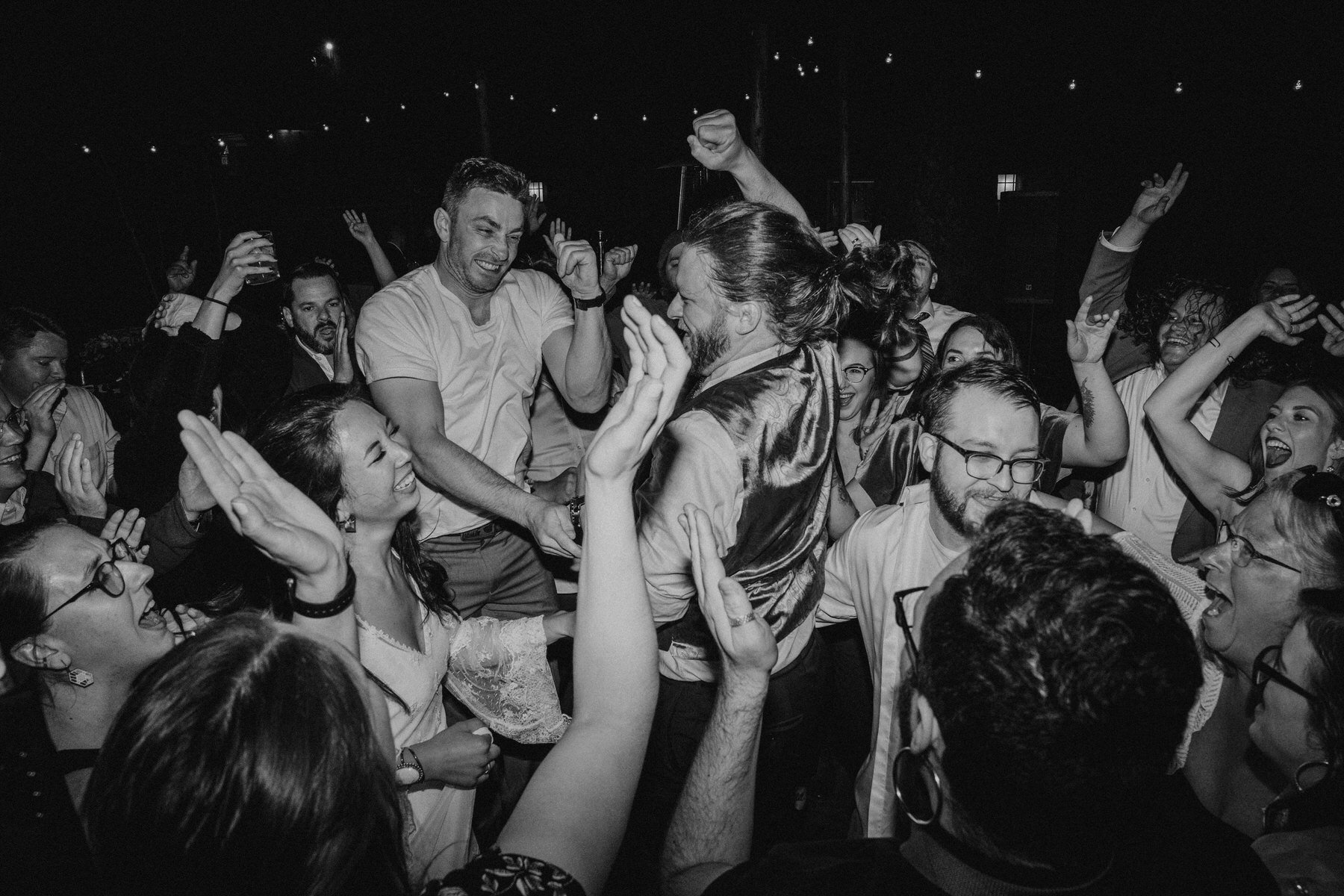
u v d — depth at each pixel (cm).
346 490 191
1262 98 954
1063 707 88
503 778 300
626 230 1219
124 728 100
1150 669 89
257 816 95
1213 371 254
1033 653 90
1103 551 98
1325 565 164
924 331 311
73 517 252
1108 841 96
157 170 1040
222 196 1090
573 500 260
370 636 192
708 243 203
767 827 251
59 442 388
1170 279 337
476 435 312
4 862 139
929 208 831
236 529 132
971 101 837
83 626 166
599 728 117
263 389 363
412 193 1179
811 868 110
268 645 106
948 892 102
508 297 321
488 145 973
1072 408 396
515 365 320
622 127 1197
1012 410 186
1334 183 946
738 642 126
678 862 133
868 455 305
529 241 712
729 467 196
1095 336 252
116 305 1029
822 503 220
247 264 279
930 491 202
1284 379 305
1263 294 448
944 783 104
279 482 136
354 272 1128
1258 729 154
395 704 195
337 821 101
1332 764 138
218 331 283
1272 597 169
